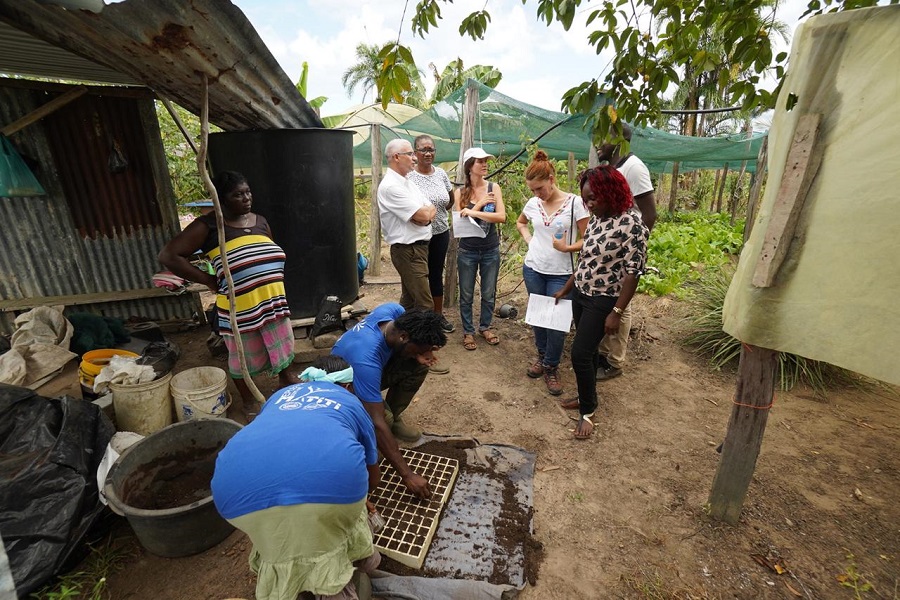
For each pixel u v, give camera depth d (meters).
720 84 2.19
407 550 2.26
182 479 2.62
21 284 4.30
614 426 3.42
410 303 4.35
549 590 2.14
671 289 5.76
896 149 1.52
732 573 2.22
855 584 2.14
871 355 1.68
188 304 5.06
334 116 11.30
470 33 2.06
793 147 1.74
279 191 3.79
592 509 2.63
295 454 1.50
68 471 2.15
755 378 2.23
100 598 1.99
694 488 2.78
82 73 3.97
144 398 2.92
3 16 1.84
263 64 2.61
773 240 1.84
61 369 3.10
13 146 3.97
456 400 3.77
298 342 4.09
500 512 2.56
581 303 3.14
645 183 3.60
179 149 9.05
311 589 1.57
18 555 1.92
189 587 2.12
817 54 1.64
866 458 3.02
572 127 5.47
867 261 1.64
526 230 4.19
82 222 4.40
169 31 1.82
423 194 4.22
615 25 2.06
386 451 2.35
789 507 2.61
